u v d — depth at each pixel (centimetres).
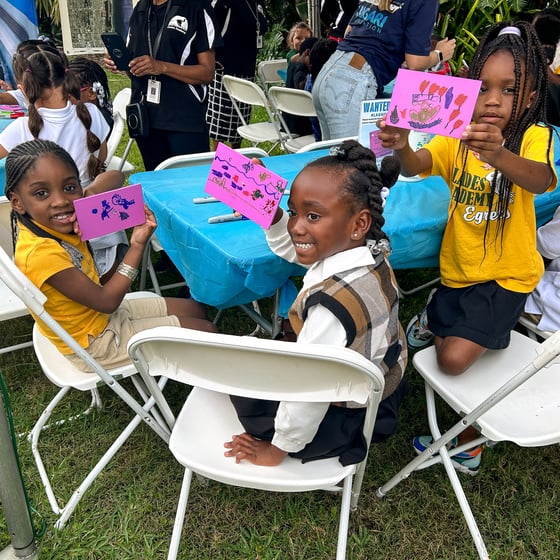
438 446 166
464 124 152
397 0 275
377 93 304
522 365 181
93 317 174
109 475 201
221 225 181
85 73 277
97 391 225
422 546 179
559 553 178
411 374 249
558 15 354
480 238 185
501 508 191
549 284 197
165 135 305
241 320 285
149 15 282
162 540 180
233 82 399
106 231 165
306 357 110
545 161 166
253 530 183
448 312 192
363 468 164
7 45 414
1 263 137
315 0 528
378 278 135
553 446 215
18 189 161
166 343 121
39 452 210
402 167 186
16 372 252
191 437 150
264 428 146
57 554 175
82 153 241
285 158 249
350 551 177
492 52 166
